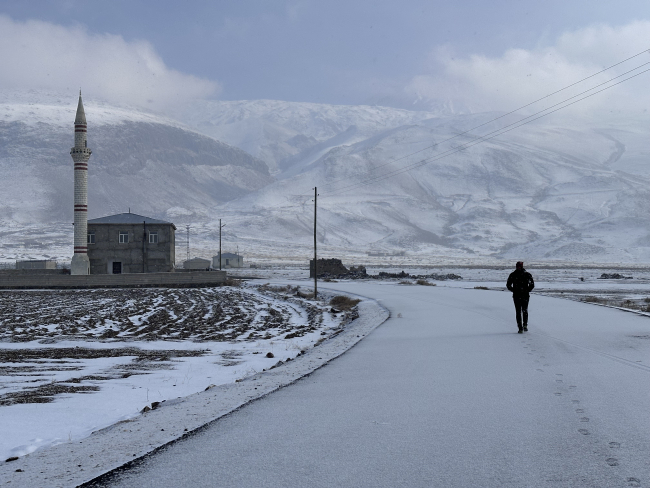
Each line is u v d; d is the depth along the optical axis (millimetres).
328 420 8414
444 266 178125
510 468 6152
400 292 49844
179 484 5836
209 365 16656
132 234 86438
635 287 63094
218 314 38281
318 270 103188
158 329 29609
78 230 80250
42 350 20875
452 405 9164
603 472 5992
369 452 6801
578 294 50375
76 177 80375
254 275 108125
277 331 28406
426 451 6801
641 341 16406
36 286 67250
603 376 11289
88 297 53875
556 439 7195
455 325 22172
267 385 11742
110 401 11164
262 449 7012
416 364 13477
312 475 6031
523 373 11820
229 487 5719
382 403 9469
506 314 26438
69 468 6539
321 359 15688
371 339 18828
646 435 7312
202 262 118812
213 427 8180
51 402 11055
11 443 8016
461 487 5645
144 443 7508
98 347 21875
